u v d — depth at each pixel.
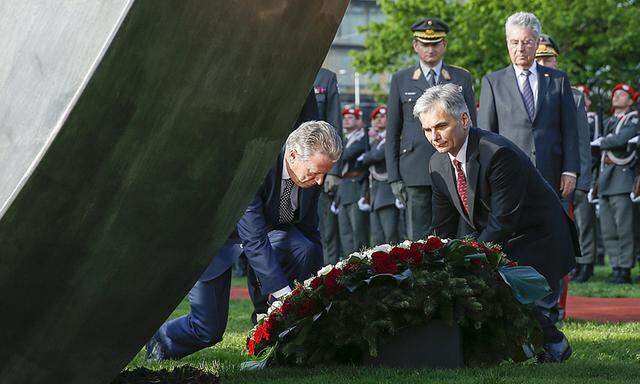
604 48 37.16
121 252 4.73
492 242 7.23
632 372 6.61
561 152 10.69
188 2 4.37
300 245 7.80
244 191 4.91
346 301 6.59
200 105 4.57
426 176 12.08
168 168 4.64
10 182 4.52
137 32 4.34
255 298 8.28
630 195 17.53
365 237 21.58
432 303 6.51
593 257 18.45
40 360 4.84
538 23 10.66
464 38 39.72
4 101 4.67
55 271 4.66
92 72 4.33
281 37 4.60
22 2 4.81
